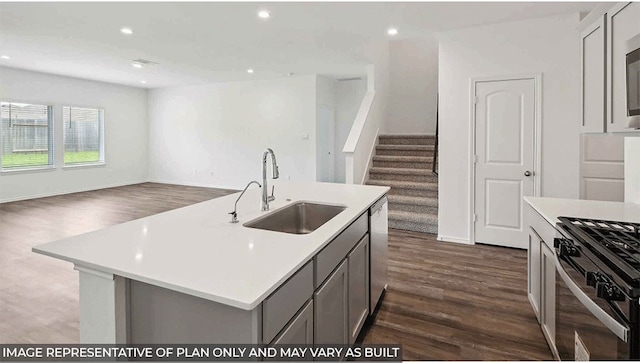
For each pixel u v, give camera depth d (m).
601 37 2.01
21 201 6.55
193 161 8.68
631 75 1.63
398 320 2.38
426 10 3.40
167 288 1.11
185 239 1.53
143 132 9.12
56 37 4.35
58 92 7.12
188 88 8.58
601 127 2.02
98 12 3.50
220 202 2.40
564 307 1.61
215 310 1.13
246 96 7.92
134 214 5.54
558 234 1.75
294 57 5.46
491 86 3.85
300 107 7.38
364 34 4.19
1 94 6.25
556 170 3.63
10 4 3.30
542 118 3.64
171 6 3.34
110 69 6.43
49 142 7.11
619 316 1.09
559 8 3.32
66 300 2.60
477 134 3.95
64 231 4.56
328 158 8.04
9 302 2.56
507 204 3.87
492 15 3.52
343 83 8.02
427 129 6.84
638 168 2.20
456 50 3.99
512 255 3.64
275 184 3.21
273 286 1.09
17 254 3.61
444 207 4.17
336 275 1.67
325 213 2.34
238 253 1.36
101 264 1.24
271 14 3.55
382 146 5.90
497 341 2.12
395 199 4.84
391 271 3.24
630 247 1.31
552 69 3.57
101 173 8.10
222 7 3.36
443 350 2.04
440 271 3.23
